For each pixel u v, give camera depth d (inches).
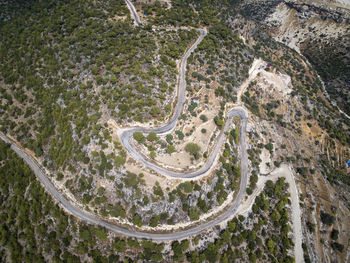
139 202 3563.0
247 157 4579.2
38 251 3489.2
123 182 3641.7
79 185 3846.0
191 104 4643.2
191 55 5378.9
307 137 5364.2
